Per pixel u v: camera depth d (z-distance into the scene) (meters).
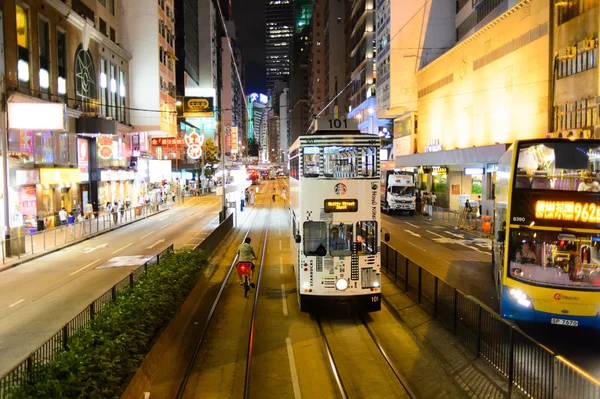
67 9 37.97
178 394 9.07
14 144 31.08
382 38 63.34
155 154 67.00
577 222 11.93
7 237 24.67
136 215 45.50
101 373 7.18
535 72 32.97
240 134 174.38
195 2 101.50
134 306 10.67
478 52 42.03
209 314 14.63
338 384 9.58
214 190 87.56
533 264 12.06
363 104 76.44
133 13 57.94
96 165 45.16
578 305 11.54
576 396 7.06
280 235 33.50
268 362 10.90
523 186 12.30
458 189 48.03
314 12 138.25
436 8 58.09
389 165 67.62
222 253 25.70
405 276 16.80
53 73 36.38
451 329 12.42
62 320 13.91
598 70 26.23
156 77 58.44
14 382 6.91
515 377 8.98
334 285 13.99
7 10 30.08
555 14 30.67
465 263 22.52
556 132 30.27
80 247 28.72
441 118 50.69
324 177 14.03
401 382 9.58
